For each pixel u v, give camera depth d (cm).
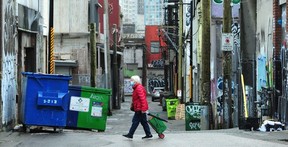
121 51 6353
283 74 1650
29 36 2008
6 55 1544
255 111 1950
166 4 5450
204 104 2014
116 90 4709
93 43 3250
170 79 6438
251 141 1336
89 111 1753
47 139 1398
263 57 1878
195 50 3891
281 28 1706
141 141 1390
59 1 3975
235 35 2203
